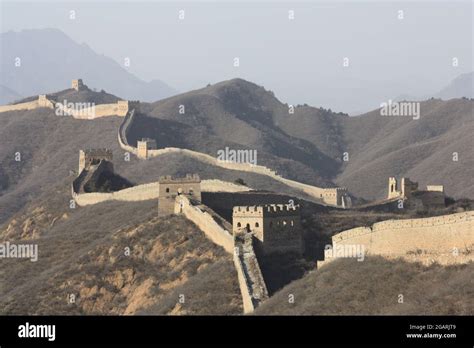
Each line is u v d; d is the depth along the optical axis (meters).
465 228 139.12
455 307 129.12
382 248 150.62
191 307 178.50
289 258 192.12
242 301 176.75
